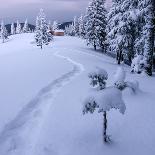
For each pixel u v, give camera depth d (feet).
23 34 454.40
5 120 38.78
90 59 136.46
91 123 37.27
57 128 35.88
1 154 29.27
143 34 91.61
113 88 28.40
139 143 31.32
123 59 139.85
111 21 123.75
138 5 90.63
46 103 48.73
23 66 96.73
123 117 39.47
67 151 29.48
